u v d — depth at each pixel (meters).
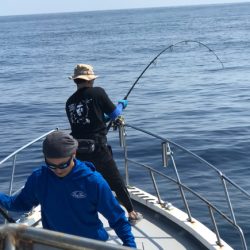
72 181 3.50
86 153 5.09
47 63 61.44
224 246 5.05
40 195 3.62
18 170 14.40
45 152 3.39
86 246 2.43
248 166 14.02
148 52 69.56
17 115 25.42
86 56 68.06
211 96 29.81
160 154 15.38
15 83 41.91
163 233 5.48
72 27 176.25
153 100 29.05
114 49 77.06
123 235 3.62
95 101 5.16
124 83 38.81
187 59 59.41
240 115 22.75
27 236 2.53
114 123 5.78
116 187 5.26
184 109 25.16
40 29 175.00
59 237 2.48
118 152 15.65
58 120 23.58
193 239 5.33
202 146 16.58
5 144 18.69
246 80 37.50
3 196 3.82
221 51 66.31
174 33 104.56
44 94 33.91
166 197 11.23
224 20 159.12
